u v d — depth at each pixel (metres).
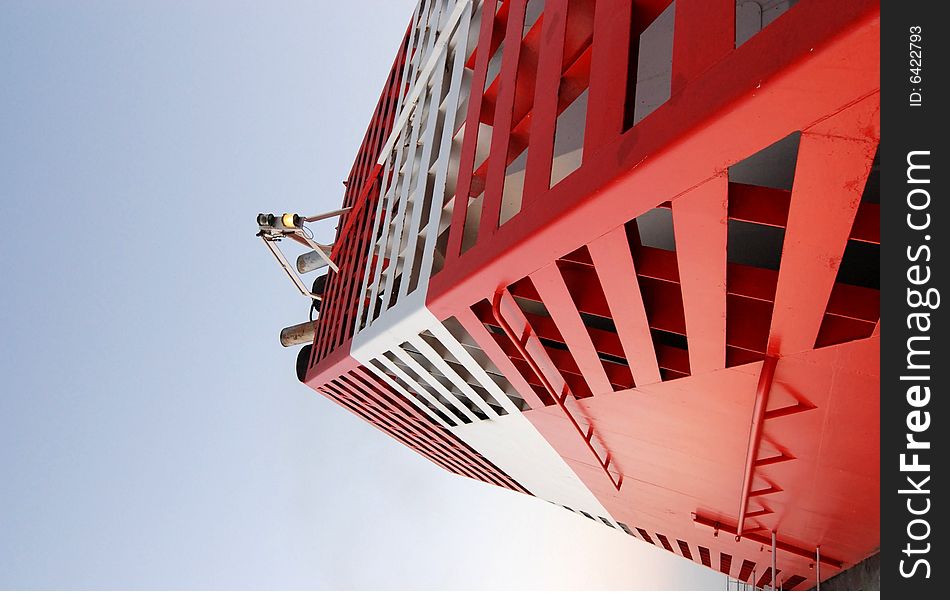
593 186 11.02
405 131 33.78
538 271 14.82
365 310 35.75
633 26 11.02
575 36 13.56
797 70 7.19
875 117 7.36
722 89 8.20
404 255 27.16
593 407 21.14
